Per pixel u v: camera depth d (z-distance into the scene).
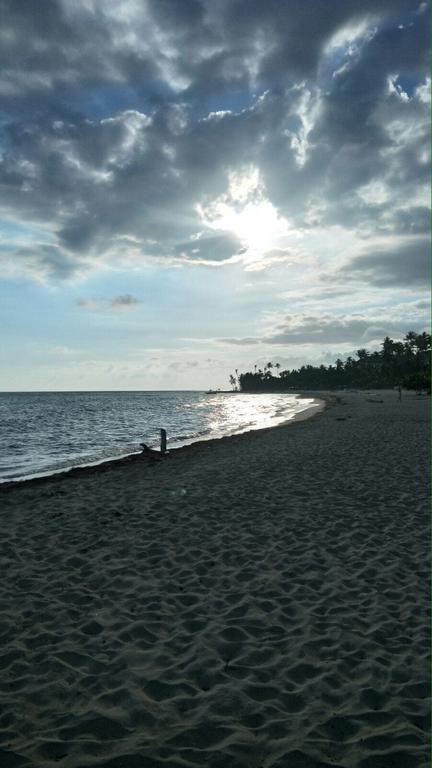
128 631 5.30
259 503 10.84
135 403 104.81
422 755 3.51
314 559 7.45
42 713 3.97
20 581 6.73
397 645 5.00
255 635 5.22
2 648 4.96
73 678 4.45
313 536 8.53
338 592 6.28
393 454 17.30
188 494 11.88
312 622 5.49
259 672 4.54
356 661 4.71
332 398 86.69
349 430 26.81
